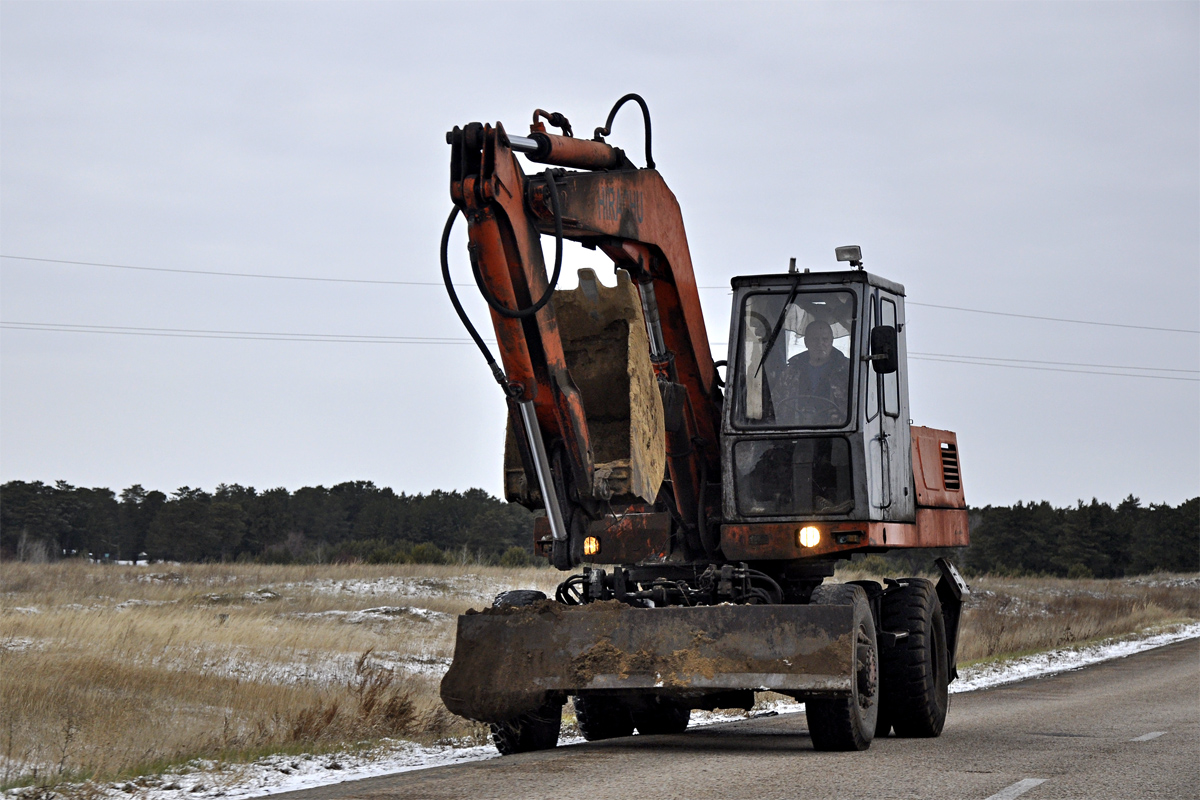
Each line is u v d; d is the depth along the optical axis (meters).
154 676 21.89
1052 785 11.64
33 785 12.86
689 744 15.94
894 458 17.00
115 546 162.25
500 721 14.94
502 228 12.59
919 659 16.66
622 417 14.36
